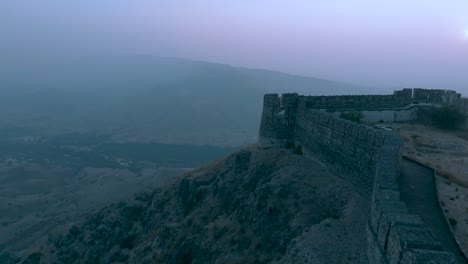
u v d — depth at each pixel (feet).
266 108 120.26
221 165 130.93
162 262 103.04
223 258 84.48
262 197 90.74
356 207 70.74
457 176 69.21
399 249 36.24
